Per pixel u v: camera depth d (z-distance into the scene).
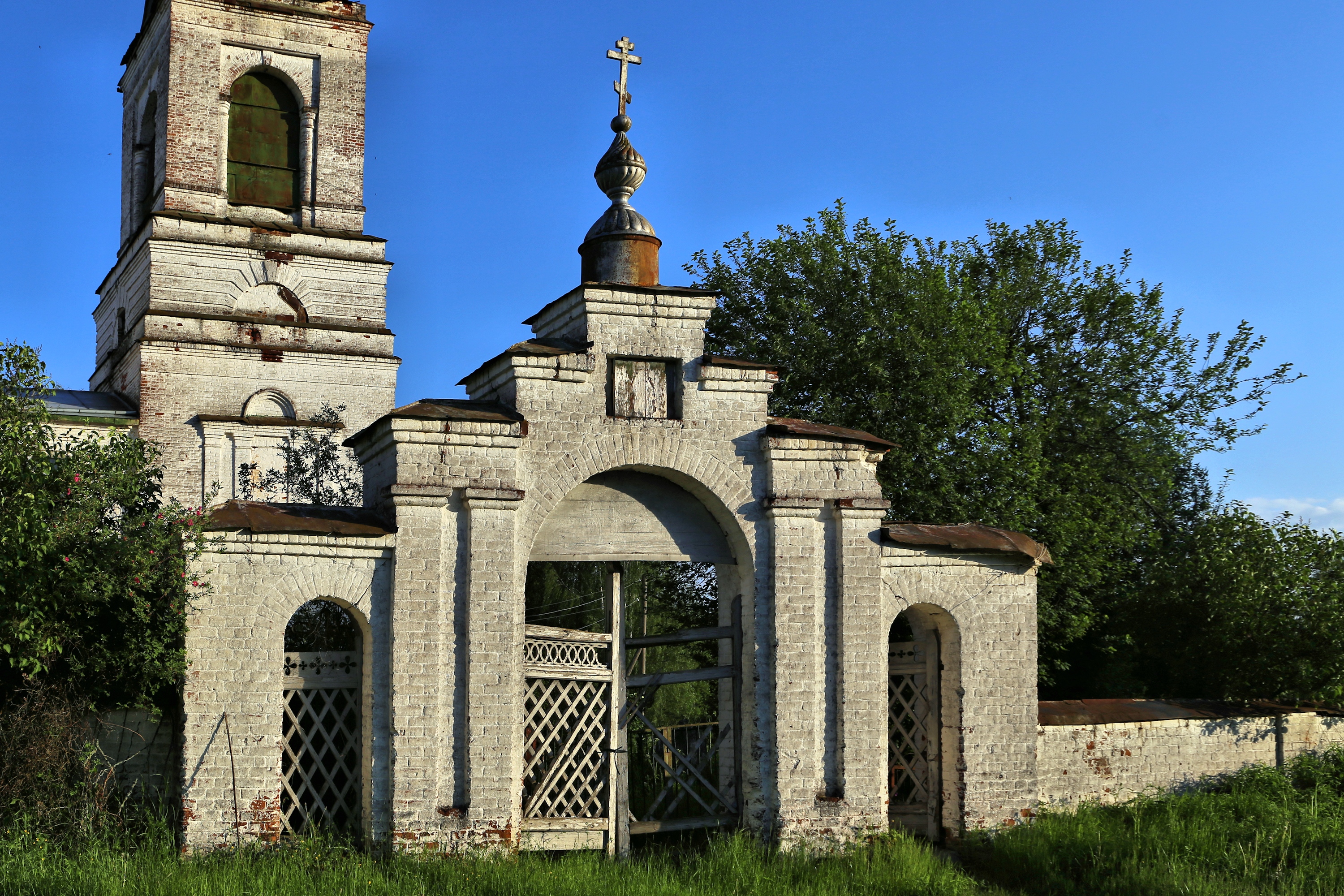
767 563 15.09
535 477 14.24
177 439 28.94
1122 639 23.81
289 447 26.59
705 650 24.06
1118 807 16.62
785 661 14.88
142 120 32.84
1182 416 28.25
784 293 26.02
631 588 24.33
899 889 13.16
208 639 12.88
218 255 30.31
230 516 13.33
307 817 13.53
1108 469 27.19
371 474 14.65
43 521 12.96
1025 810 15.82
